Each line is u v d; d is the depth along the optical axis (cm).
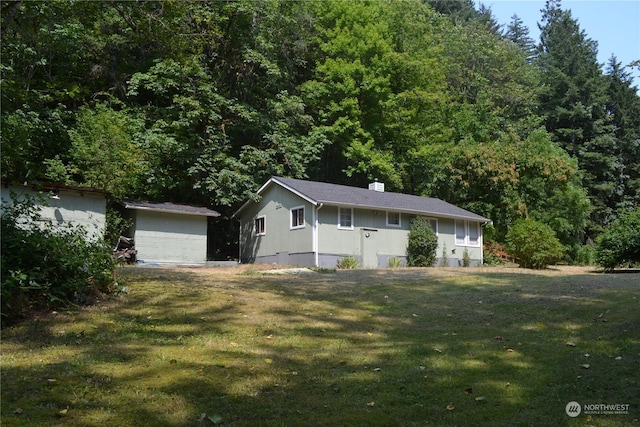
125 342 670
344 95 2930
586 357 615
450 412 464
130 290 996
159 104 2644
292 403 483
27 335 675
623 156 4631
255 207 2506
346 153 2905
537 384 533
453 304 1027
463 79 3838
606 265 2058
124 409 452
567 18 5631
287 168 2681
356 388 528
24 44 1627
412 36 3266
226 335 734
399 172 3114
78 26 1850
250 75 2781
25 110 1777
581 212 3291
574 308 909
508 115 3941
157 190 2339
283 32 2823
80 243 901
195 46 1741
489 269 2077
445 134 3303
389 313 948
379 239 2259
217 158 2405
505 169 2952
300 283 1320
